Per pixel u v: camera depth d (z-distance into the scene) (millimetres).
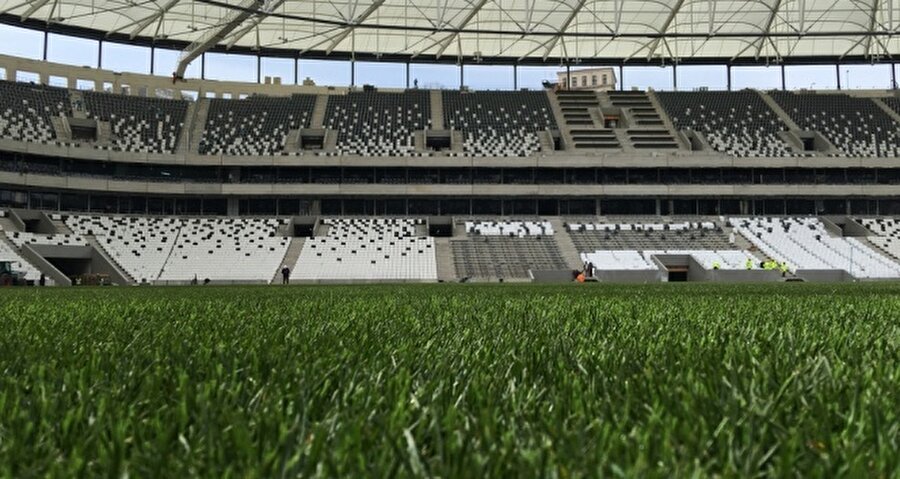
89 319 5176
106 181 48719
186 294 14203
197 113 55938
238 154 52000
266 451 1293
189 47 53125
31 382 2096
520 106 60688
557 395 1839
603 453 1262
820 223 51938
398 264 45906
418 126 57219
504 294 12781
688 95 62094
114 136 51250
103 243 45688
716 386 1962
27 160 47031
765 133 56750
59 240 43906
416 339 3430
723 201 53906
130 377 2145
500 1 49719
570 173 53844
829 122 57906
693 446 1312
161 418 1592
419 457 1231
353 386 1969
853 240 49375
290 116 56906
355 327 4156
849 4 50219
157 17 48250
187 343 3195
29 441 1402
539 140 56500
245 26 51281
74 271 45344
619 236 50062
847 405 1729
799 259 46219
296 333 3781
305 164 51938
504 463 1204
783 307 6957
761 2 49594
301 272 44656
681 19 53188
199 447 1353
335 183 52562
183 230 48969
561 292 14461
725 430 1418
